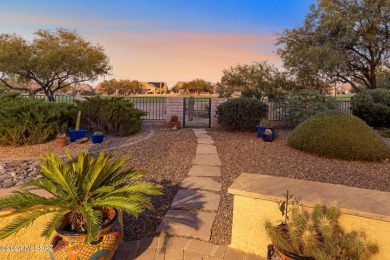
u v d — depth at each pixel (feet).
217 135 35.55
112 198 8.46
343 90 71.46
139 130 38.68
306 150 25.23
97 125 34.01
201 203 14.30
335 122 24.47
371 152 22.90
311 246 7.17
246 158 23.57
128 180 9.89
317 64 51.26
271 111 44.65
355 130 23.61
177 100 43.96
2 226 8.07
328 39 56.24
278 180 10.78
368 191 9.67
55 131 29.86
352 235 7.56
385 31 54.19
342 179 18.45
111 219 8.40
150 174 19.03
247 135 35.78
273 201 9.21
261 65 63.57
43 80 63.05
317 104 40.65
